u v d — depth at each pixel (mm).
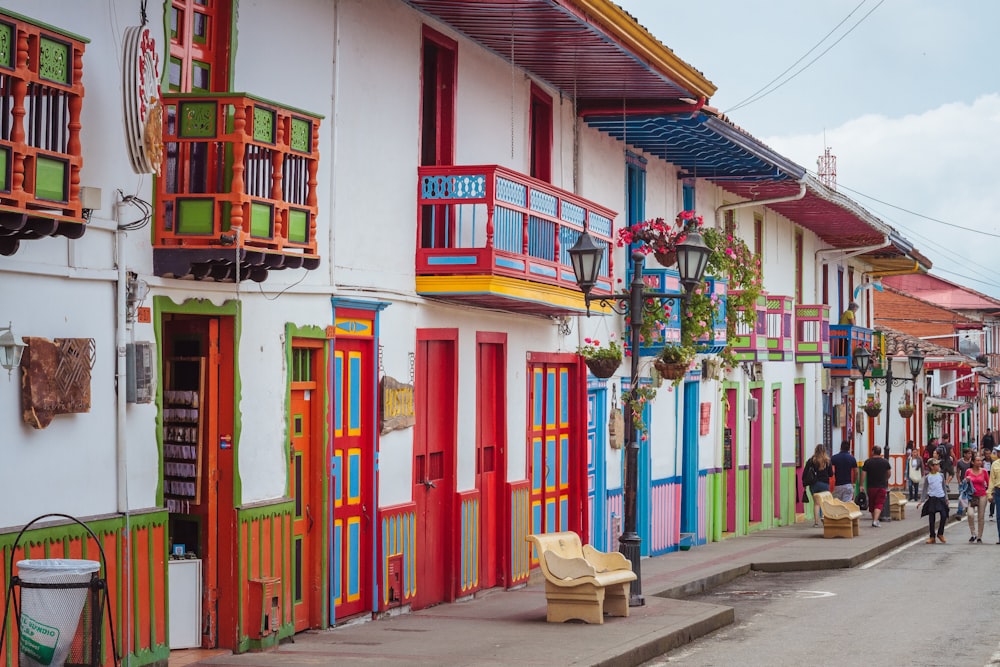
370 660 11750
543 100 19359
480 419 17266
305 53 13211
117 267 10477
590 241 15305
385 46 14750
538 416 19188
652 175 23797
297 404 13227
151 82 10547
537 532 19094
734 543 26375
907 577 21109
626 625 14328
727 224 27766
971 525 28406
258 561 12211
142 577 10734
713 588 19828
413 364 15445
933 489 28188
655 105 20453
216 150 11086
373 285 14438
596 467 21281
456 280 15328
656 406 23750
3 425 9422
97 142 10234
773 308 29797
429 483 15883
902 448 47688
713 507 26922
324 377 13500
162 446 11102
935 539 28266
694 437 25812
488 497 17484
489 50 17516
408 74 15281
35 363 9609
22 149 8555
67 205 9008
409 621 14602
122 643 10383
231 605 11875
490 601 16656
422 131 15844
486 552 17391
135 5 10695
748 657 13312
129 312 10633
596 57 17859
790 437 33156
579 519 20344
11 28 8531
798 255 34188
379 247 14594
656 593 17641
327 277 13523
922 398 52469
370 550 14461
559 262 17266
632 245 22094
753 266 25719
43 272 9727
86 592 8773
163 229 10875
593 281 15312
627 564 15359
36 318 9727
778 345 29734
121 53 10477
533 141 19328
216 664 11352
